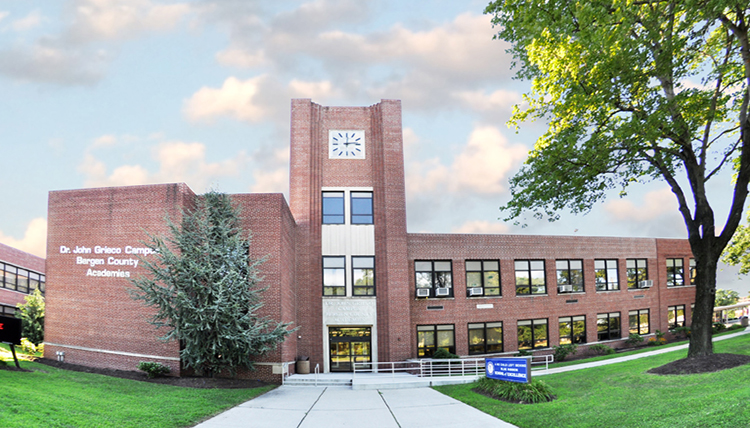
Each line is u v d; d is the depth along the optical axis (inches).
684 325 1583.4
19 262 1509.6
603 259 1453.0
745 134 703.1
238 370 893.8
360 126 1232.2
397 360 1133.1
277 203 934.4
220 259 776.9
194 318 733.3
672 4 650.8
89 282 884.0
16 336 686.5
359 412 615.2
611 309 1433.3
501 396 668.1
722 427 381.4
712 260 722.2
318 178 1200.8
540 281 1348.4
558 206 839.7
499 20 786.2
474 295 1266.0
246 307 804.0
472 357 1233.4
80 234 900.0
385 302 1155.9
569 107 763.4
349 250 1178.0
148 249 848.9
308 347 1121.4
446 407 639.1
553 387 705.6
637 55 677.3
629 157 757.9
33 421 418.6
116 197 885.8
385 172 1201.4
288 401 697.0
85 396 562.3
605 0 645.3
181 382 755.4
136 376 784.3
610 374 745.6
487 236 1306.6
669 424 419.2
